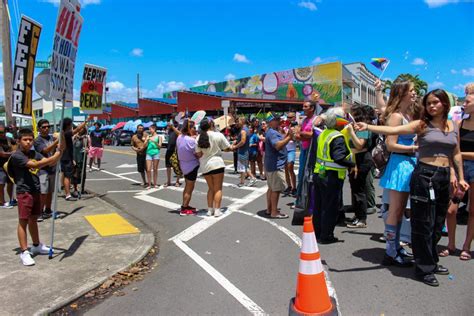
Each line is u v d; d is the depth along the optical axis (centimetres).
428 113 416
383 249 544
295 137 705
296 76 5212
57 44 521
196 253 557
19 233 507
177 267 505
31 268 490
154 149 1159
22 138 499
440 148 417
